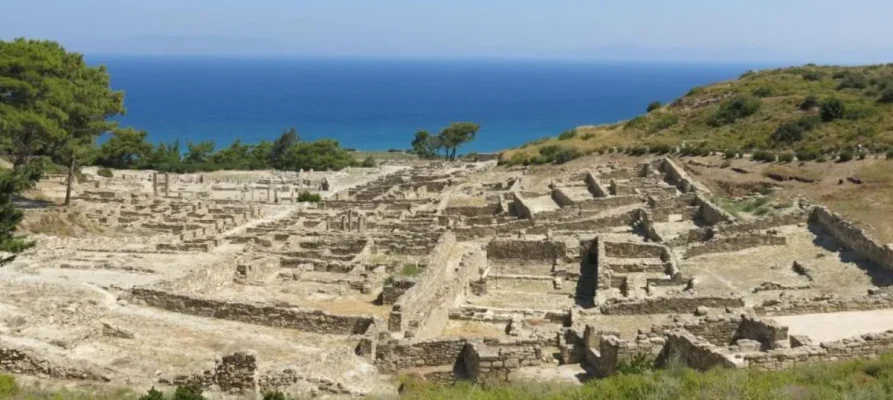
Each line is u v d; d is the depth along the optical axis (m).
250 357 29.28
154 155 154.38
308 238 66.44
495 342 33.72
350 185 120.62
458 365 34.38
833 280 46.53
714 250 55.66
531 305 49.56
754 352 28.36
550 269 59.72
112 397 27.17
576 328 36.50
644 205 72.94
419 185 103.19
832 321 35.22
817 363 27.08
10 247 38.62
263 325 39.50
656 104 146.75
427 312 41.28
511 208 82.19
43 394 27.69
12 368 30.47
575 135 137.00
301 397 28.25
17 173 41.09
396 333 37.25
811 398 22.23
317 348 35.31
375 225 73.62
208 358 33.25
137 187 111.12
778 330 30.95
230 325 39.25
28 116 72.62
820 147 87.25
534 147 129.12
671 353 30.70
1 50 76.94
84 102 82.19
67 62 86.00
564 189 88.94
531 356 32.81
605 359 31.58
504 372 32.19
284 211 90.38
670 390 24.09
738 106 118.44
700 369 28.89
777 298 40.50
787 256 52.97
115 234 74.06
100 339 35.31
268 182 122.25
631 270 53.94
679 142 108.06
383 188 104.38
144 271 50.34
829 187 70.56
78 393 27.80
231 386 29.34
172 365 32.22
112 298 42.44
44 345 32.34
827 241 55.16
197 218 81.12
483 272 57.59
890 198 63.75
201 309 41.12
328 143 162.00
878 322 34.78
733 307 38.28
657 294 45.00
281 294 49.53
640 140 118.75
